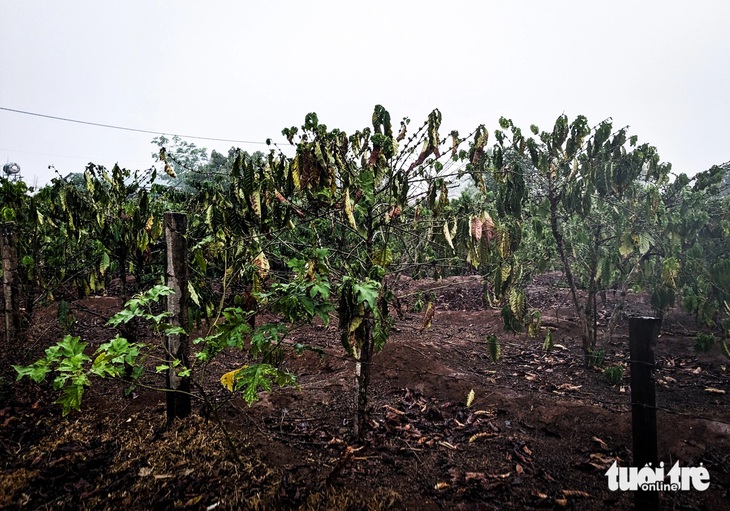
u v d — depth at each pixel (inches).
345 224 116.0
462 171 125.1
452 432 132.0
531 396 151.7
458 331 252.2
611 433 126.4
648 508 85.4
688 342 208.1
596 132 162.6
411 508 96.9
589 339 185.9
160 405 138.3
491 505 99.2
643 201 181.9
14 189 187.5
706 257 178.7
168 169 143.7
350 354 101.8
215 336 97.9
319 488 101.5
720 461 111.3
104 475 103.0
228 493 97.7
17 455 110.0
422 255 155.3
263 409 138.6
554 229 181.2
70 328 177.2
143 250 147.9
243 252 131.1
